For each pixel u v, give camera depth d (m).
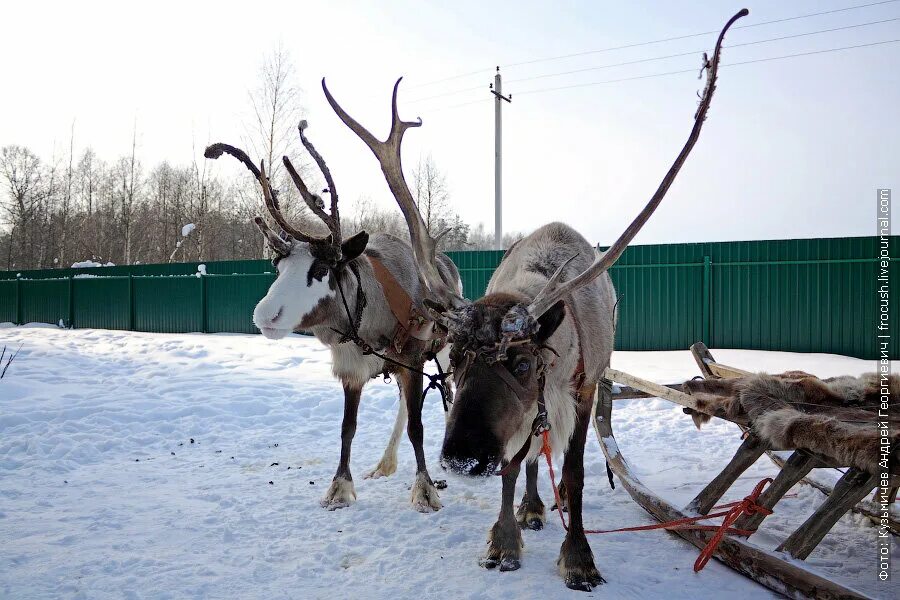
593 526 4.01
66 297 21.52
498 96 21.27
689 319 13.34
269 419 7.12
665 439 6.38
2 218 39.72
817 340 12.41
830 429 2.89
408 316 4.61
